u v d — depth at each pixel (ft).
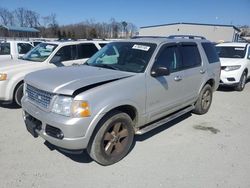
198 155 13.00
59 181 10.51
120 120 11.75
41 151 12.86
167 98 14.49
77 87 10.39
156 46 14.03
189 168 11.74
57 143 10.51
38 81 11.48
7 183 10.25
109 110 10.91
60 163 11.84
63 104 10.28
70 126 10.04
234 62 28.99
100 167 11.62
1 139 14.12
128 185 10.39
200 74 17.70
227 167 11.91
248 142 14.79
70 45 23.68
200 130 16.44
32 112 11.44
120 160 12.25
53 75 12.01
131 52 14.21
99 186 10.27
